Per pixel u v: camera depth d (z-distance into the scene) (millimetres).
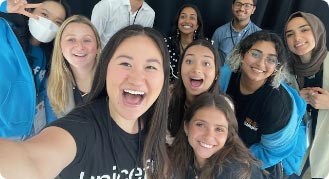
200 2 2930
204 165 1369
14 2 1694
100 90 871
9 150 646
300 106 1646
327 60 1849
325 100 1788
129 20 2467
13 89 1695
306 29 1804
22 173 627
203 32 2852
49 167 688
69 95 1706
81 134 788
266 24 3090
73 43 1604
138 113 814
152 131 924
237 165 1320
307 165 2111
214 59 1564
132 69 780
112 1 2377
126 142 872
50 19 1877
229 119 1380
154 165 954
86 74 1686
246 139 1664
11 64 1673
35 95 1775
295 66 1900
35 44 1868
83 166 811
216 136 1343
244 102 1632
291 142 1600
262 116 1551
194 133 1363
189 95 1600
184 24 2562
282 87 1601
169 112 1564
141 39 802
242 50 1615
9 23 1753
